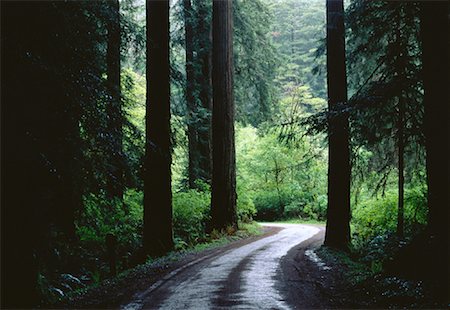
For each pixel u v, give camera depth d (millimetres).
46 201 9328
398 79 12461
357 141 16453
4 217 8141
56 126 9047
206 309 8023
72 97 9055
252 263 13836
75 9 9188
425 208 16562
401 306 7828
